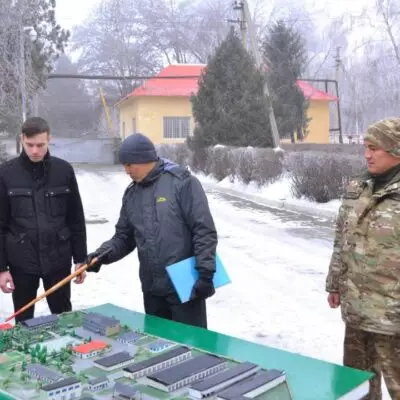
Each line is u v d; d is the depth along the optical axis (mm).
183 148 21812
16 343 2336
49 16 21438
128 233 3125
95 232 9164
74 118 50688
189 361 2027
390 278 2408
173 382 1842
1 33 15383
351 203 2598
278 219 10758
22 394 1822
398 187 2402
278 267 6832
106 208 12219
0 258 3355
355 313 2516
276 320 4926
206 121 19641
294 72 24734
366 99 42625
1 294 5418
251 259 7277
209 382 1828
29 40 17391
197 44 44156
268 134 19312
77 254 3607
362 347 2648
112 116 47312
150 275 2980
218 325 4812
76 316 2752
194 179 2973
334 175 11617
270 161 14406
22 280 3436
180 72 30031
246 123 19141
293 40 25375
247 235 9031
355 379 1990
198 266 2822
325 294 5688
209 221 2887
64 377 1940
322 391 1896
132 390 1782
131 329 2510
